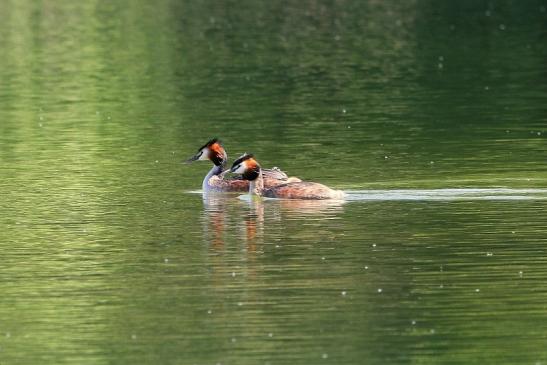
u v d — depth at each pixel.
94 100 39.97
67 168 29.77
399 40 52.91
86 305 19.11
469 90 40.69
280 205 25.42
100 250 22.09
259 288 19.69
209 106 38.56
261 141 32.88
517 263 20.69
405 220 23.58
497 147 31.05
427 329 17.86
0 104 39.53
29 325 18.33
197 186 27.78
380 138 32.84
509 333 17.66
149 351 17.22
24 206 25.62
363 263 20.88
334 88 41.56
